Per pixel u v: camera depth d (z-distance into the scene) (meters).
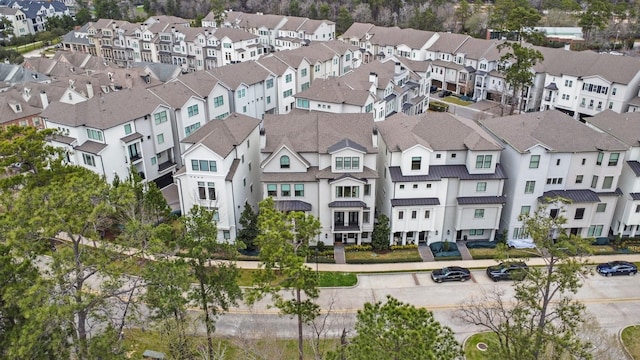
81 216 29.50
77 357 28.53
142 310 41.25
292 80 91.31
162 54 132.00
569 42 120.00
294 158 52.19
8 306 26.39
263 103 86.06
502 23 122.50
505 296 45.97
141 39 136.00
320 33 132.12
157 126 65.38
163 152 68.31
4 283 26.70
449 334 26.59
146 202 50.34
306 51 97.94
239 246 35.28
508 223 54.16
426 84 94.25
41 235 27.89
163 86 69.50
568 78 89.94
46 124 62.91
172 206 61.69
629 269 48.97
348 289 47.38
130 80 91.31
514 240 53.78
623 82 82.25
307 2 167.62
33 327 24.34
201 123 71.62
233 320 42.97
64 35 164.25
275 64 88.81
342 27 153.62
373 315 26.06
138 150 63.69
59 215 28.05
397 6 158.12
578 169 52.78
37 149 45.22
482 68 104.12
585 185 53.66
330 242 54.59
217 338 40.56
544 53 96.50
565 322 32.31
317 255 51.69
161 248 30.08
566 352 33.81
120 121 60.66
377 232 52.66
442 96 108.56
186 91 69.75
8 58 138.12
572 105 90.50
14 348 24.22
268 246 31.34
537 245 32.44
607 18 122.19
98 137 60.19
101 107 61.16
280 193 53.00
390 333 24.06
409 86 86.69
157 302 29.95
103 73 96.81
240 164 54.34
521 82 87.06
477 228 53.97
